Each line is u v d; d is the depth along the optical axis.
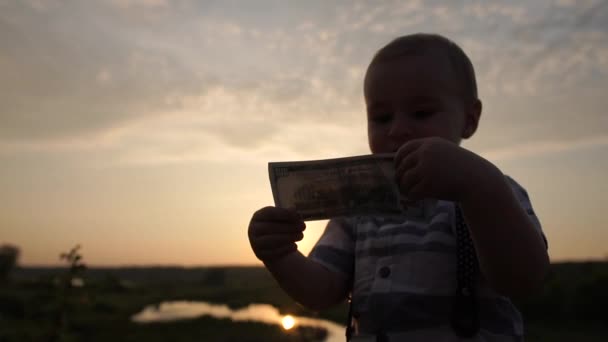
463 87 1.73
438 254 1.45
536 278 1.22
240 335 29.00
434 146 1.20
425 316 1.39
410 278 1.45
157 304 56.00
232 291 74.12
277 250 1.47
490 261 1.23
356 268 1.65
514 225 1.18
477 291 1.38
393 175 1.32
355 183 1.36
